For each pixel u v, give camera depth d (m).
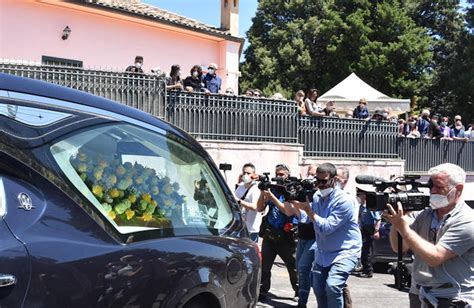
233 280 3.93
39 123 3.05
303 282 7.19
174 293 3.37
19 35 13.42
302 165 13.56
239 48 19.09
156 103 11.38
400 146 16.47
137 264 3.20
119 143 3.51
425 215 4.13
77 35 14.63
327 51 35.19
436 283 3.93
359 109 15.43
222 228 4.16
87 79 10.56
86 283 2.89
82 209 3.05
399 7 36.88
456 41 36.41
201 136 12.02
